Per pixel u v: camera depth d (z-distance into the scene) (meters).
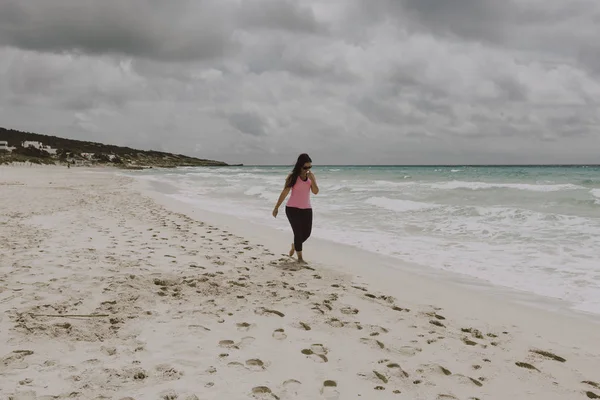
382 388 3.01
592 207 13.96
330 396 2.86
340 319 4.43
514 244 8.69
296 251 7.33
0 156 84.56
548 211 13.30
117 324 3.92
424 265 7.11
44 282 5.05
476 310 4.95
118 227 9.80
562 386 3.21
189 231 9.78
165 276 5.63
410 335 4.09
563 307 5.07
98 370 3.01
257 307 4.66
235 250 7.85
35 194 18.45
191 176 52.06
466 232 10.16
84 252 6.83
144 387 2.81
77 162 112.94
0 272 5.42
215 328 3.97
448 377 3.26
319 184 29.78
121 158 145.38
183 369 3.10
